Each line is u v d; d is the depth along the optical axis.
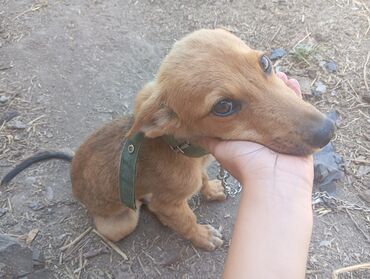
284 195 0.20
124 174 0.28
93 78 0.44
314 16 0.48
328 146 0.38
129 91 0.43
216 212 0.36
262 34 0.47
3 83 0.44
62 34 0.47
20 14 0.49
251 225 0.19
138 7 0.50
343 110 0.41
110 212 0.33
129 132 0.27
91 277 0.33
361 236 0.34
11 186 0.37
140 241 0.35
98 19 0.49
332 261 0.33
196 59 0.24
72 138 0.40
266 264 0.18
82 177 0.32
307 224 0.19
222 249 0.34
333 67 0.44
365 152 0.38
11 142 0.40
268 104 0.23
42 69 0.45
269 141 0.23
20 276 0.32
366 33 0.46
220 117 0.24
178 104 0.25
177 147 0.28
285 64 0.44
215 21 0.49
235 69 0.24
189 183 0.31
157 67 0.45
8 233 0.35
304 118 0.23
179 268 0.34
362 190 0.36
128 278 0.33
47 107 0.42
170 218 0.33
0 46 0.47
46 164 0.39
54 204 0.36
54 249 0.34
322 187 0.36
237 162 0.23
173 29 0.48
